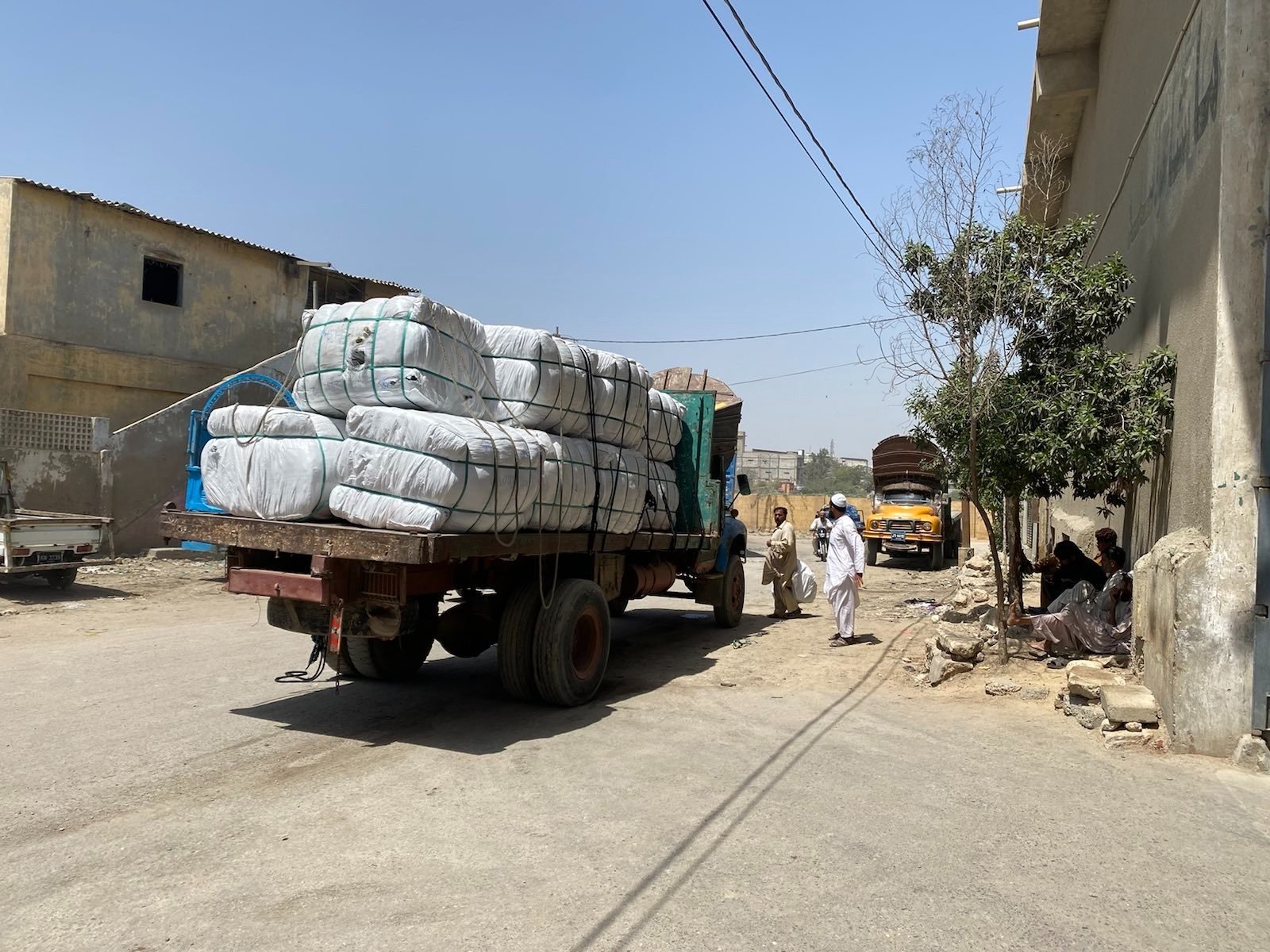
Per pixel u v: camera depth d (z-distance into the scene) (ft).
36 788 15.92
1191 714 18.40
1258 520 17.81
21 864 12.75
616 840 13.78
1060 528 47.11
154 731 19.76
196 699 22.79
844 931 10.98
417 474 17.76
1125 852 13.57
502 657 22.18
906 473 75.46
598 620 23.76
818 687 25.27
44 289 59.31
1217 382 18.33
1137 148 30.48
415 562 17.16
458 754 18.34
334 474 18.88
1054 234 28.07
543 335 21.70
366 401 19.17
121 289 63.98
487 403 21.38
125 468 53.11
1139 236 30.37
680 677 26.78
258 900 11.67
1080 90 42.11
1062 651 26.89
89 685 23.88
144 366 64.95
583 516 23.21
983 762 18.06
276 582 19.26
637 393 26.32
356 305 19.49
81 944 10.51
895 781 16.79
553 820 14.65
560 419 22.43
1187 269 22.72
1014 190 33.14
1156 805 15.58
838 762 17.97
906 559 82.12
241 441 19.65
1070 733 20.21
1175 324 24.34
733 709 22.56
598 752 18.57
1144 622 21.71
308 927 10.96
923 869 12.84
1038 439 26.63
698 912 11.42
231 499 19.79
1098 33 40.81
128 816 14.66
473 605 24.00
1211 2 20.93
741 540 38.04
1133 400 25.13
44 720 20.33
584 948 10.50
